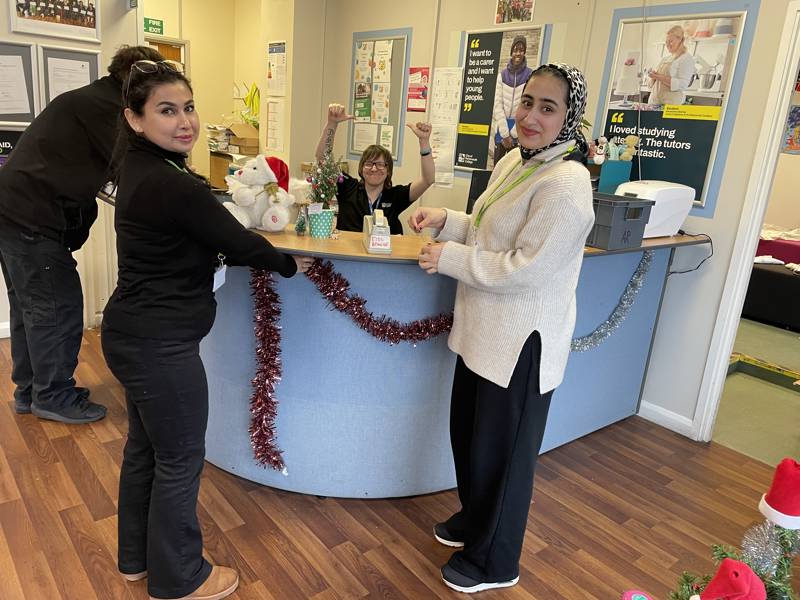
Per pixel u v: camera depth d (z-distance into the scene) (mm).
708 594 1146
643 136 3072
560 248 1554
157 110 1400
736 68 2730
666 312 3121
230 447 2338
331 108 2771
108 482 2270
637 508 2426
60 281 2543
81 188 2441
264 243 1557
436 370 2197
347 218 3154
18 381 2684
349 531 2133
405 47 4207
